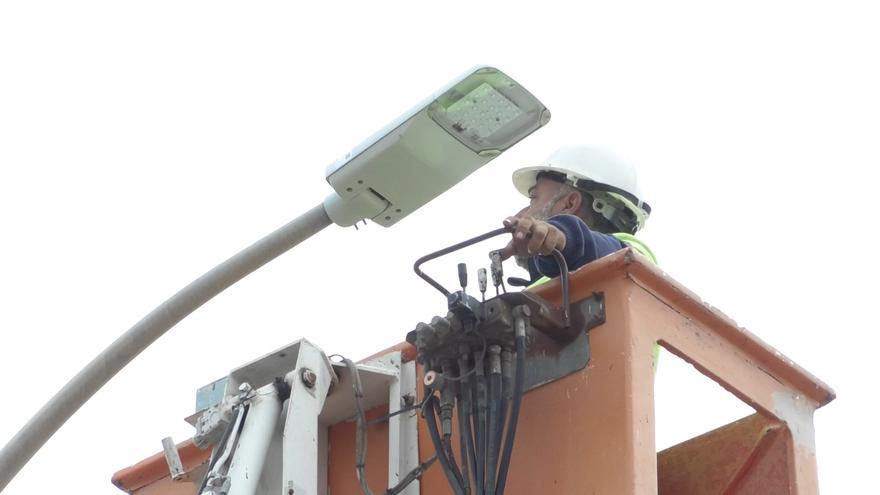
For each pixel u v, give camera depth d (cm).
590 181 786
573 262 614
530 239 597
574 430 588
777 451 665
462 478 593
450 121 704
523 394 612
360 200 743
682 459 700
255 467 604
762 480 669
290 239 762
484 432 590
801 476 654
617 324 594
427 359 610
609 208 786
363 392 673
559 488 584
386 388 672
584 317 603
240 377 656
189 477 731
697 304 618
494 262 599
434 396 620
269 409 621
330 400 670
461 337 597
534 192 808
